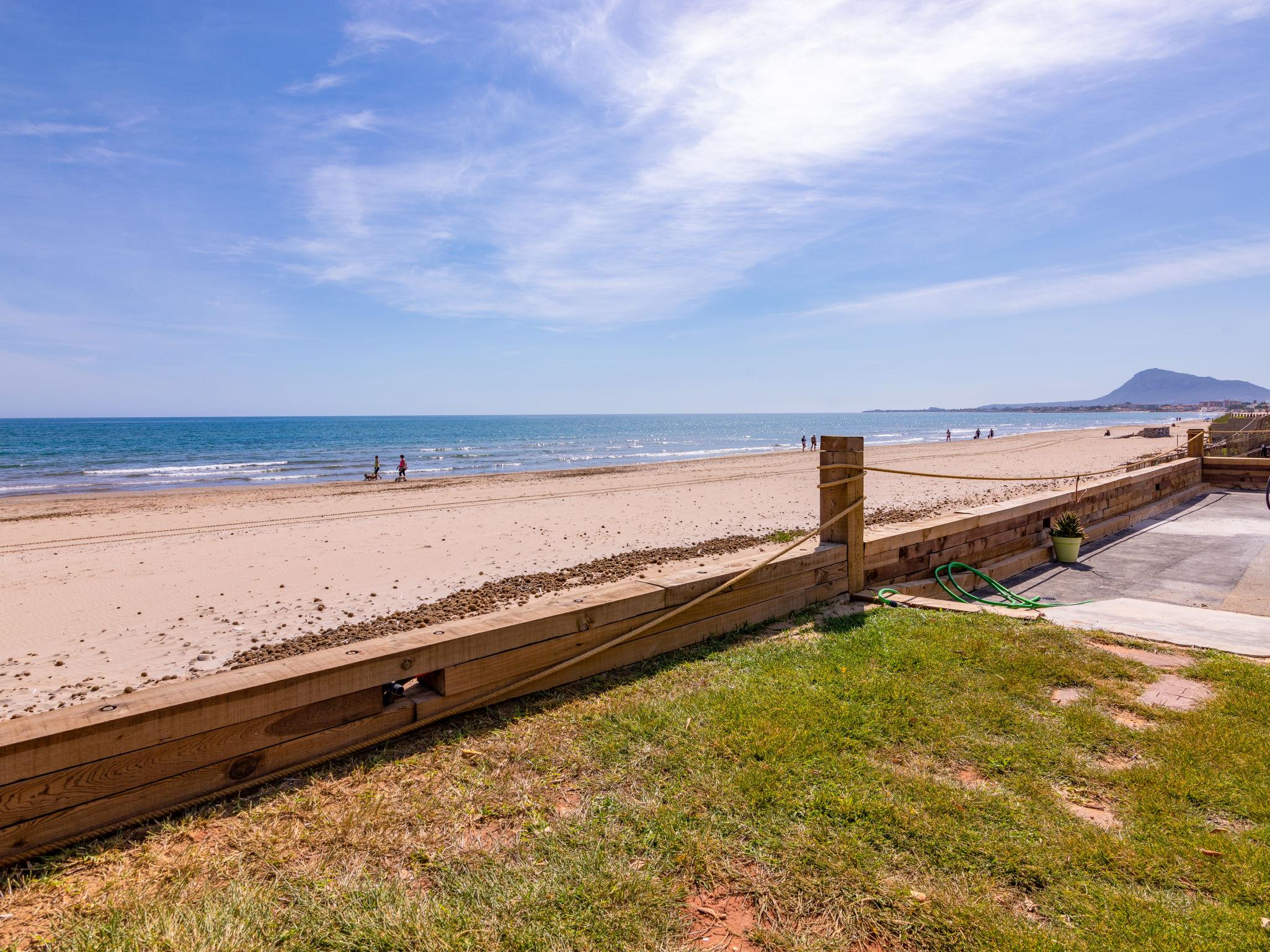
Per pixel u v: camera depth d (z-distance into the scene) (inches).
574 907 88.0
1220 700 146.3
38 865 92.2
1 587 449.1
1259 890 87.9
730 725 136.3
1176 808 107.5
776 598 214.8
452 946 81.4
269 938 82.0
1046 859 95.9
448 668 137.8
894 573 273.3
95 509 890.1
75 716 98.5
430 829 104.4
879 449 2352.4
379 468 1585.9
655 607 176.9
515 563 504.4
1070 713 139.9
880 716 140.8
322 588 439.2
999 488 994.1
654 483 1153.4
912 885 92.1
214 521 756.6
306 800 110.5
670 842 101.3
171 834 100.5
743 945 82.9
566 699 149.9
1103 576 321.7
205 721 107.6
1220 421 1068.5
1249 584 290.7
